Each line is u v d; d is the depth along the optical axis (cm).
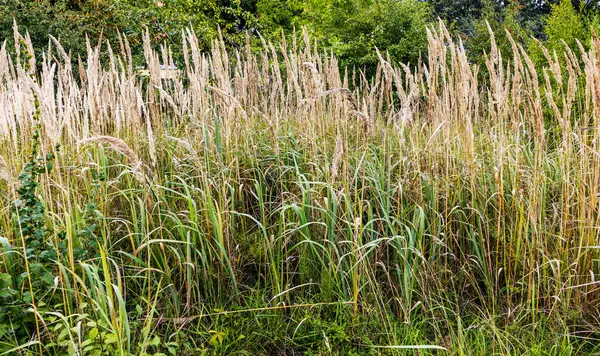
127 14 1077
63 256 305
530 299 350
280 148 458
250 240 385
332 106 484
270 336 314
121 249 357
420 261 370
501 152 366
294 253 383
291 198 400
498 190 358
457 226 397
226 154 425
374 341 315
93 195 360
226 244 365
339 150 343
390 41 1294
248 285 367
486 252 388
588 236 336
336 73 499
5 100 388
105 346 253
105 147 434
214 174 411
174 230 365
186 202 391
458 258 393
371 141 488
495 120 420
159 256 353
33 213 286
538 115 359
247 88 533
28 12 915
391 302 360
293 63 482
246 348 304
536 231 343
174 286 330
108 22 1042
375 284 358
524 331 318
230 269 327
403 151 450
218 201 397
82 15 1016
